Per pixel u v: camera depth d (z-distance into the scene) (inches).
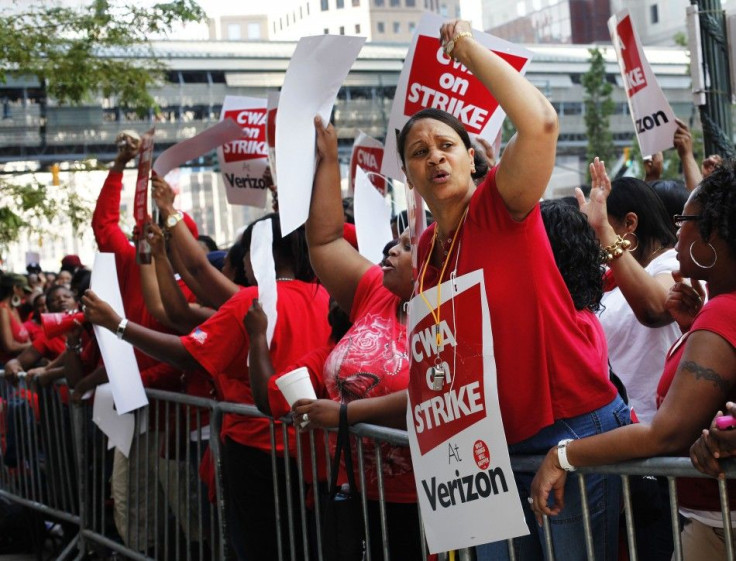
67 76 444.5
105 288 185.6
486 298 98.3
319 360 145.3
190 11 429.4
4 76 436.1
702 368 88.4
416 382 105.7
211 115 1005.2
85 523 217.8
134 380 185.2
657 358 138.7
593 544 101.3
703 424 89.0
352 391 128.1
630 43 196.9
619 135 1659.7
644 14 2370.8
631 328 142.0
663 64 1572.3
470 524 100.7
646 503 110.0
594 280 111.2
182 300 179.9
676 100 1565.0
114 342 183.8
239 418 159.6
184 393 189.9
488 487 98.9
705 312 90.7
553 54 1654.8
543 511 97.7
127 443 196.2
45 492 244.7
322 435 146.4
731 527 89.7
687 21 231.8
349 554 126.0
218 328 159.3
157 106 477.7
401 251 122.8
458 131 104.0
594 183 135.7
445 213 102.7
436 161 101.1
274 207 172.6
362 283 134.2
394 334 129.1
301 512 144.9
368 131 1131.9
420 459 105.7
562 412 102.0
